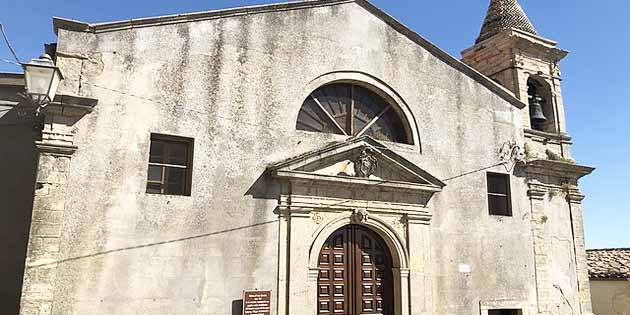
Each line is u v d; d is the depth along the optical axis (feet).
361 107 40.32
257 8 36.58
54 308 27.53
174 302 30.30
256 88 35.47
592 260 59.72
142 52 32.50
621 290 52.01
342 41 39.60
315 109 38.34
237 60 35.27
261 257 33.06
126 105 31.40
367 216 36.81
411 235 38.09
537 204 44.24
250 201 33.53
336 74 38.83
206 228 31.94
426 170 40.27
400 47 41.86
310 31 38.50
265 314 32.24
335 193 36.22
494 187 43.62
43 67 24.85
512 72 47.21
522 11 50.34
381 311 36.78
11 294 34.01
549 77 48.98
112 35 31.89
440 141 41.50
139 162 31.07
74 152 29.53
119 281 29.22
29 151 36.35
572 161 46.80
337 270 35.99
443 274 38.75
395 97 40.60
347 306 35.70
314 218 35.17
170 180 32.30
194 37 34.22
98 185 29.76
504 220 42.39
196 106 33.32
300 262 33.91
